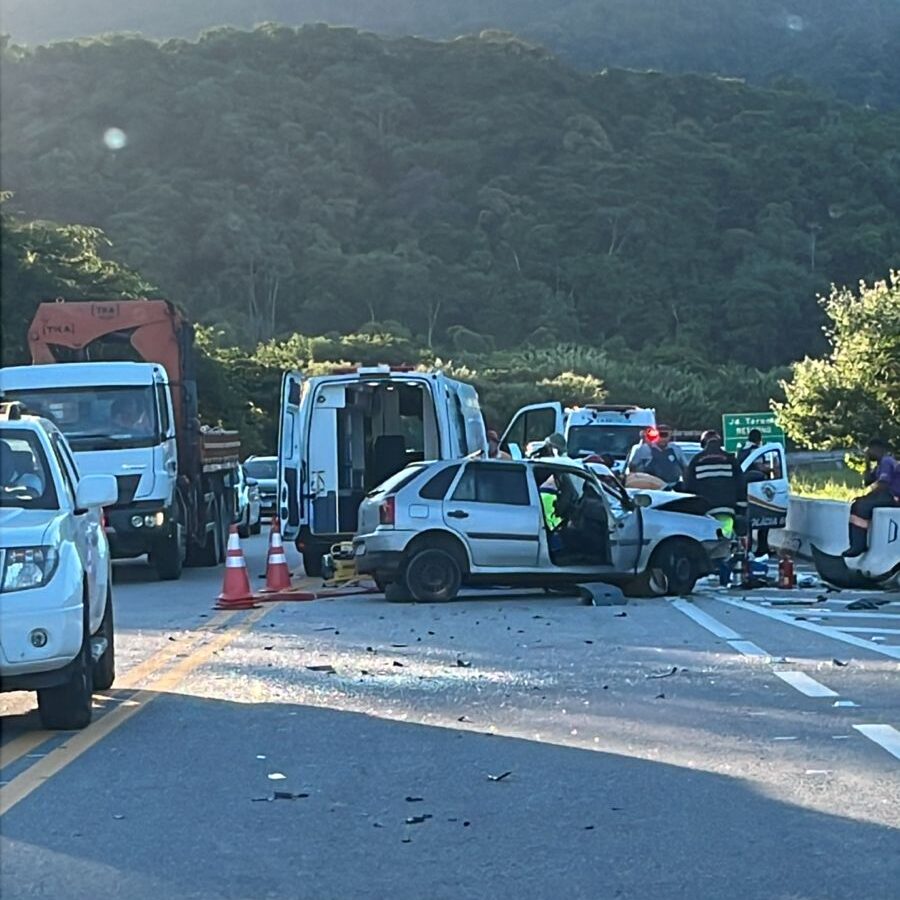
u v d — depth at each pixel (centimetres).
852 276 10938
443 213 11575
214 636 1403
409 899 579
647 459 2356
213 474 2461
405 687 1073
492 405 7644
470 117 12638
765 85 16488
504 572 1689
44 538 878
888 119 13025
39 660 859
